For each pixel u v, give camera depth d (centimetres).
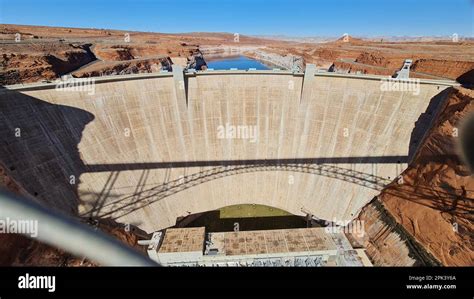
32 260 2306
